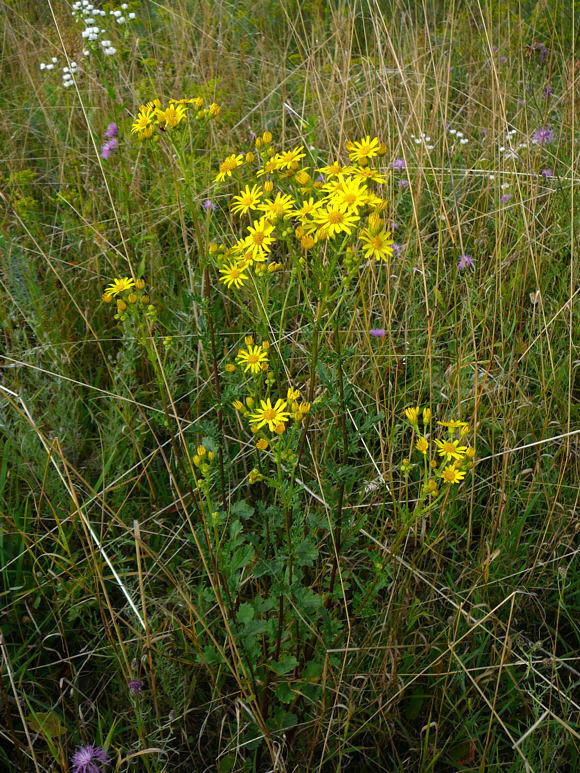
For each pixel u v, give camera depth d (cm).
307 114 400
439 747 199
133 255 332
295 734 198
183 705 199
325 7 531
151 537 246
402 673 203
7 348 296
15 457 250
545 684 203
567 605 225
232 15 529
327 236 172
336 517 210
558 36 487
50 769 174
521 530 237
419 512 182
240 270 201
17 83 479
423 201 357
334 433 256
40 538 228
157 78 412
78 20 407
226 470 235
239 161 211
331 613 209
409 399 283
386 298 305
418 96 354
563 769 196
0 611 215
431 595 226
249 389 201
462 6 560
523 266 315
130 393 269
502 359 283
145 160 366
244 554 193
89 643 214
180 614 221
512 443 258
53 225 367
